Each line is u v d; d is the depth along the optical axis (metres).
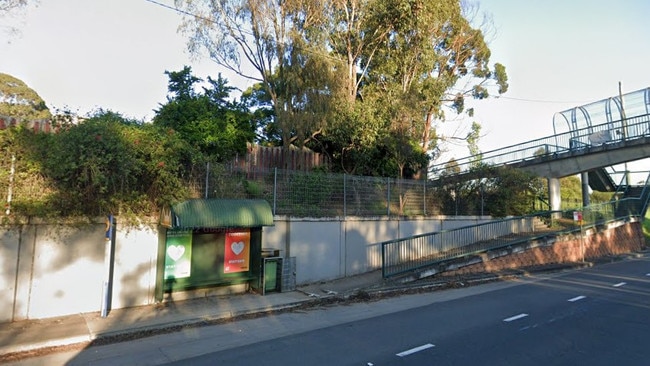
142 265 9.04
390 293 10.80
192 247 9.57
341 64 16.53
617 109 25.52
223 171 10.66
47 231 7.93
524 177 20.34
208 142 14.26
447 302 9.67
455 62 31.11
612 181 30.08
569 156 24.75
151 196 9.07
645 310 8.59
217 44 14.80
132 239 8.95
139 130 8.57
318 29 15.41
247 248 10.48
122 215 8.73
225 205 9.38
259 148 17.53
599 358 5.52
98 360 5.75
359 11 20.75
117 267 8.70
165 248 9.08
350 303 9.73
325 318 8.19
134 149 8.22
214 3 14.28
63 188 7.97
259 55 15.41
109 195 8.41
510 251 15.38
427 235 13.81
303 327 7.46
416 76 23.72
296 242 11.73
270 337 6.79
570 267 16.23
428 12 21.28
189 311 8.47
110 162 7.94
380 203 14.72
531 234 17.73
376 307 9.23
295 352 5.92
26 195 7.72
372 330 7.12
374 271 13.69
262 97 22.69
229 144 15.04
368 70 23.44
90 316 7.95
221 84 18.61
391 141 18.58
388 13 20.28
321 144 18.81
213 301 9.44
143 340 6.75
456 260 13.80
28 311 7.61
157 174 8.77
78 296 8.20
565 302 9.48
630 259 19.38
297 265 11.67
